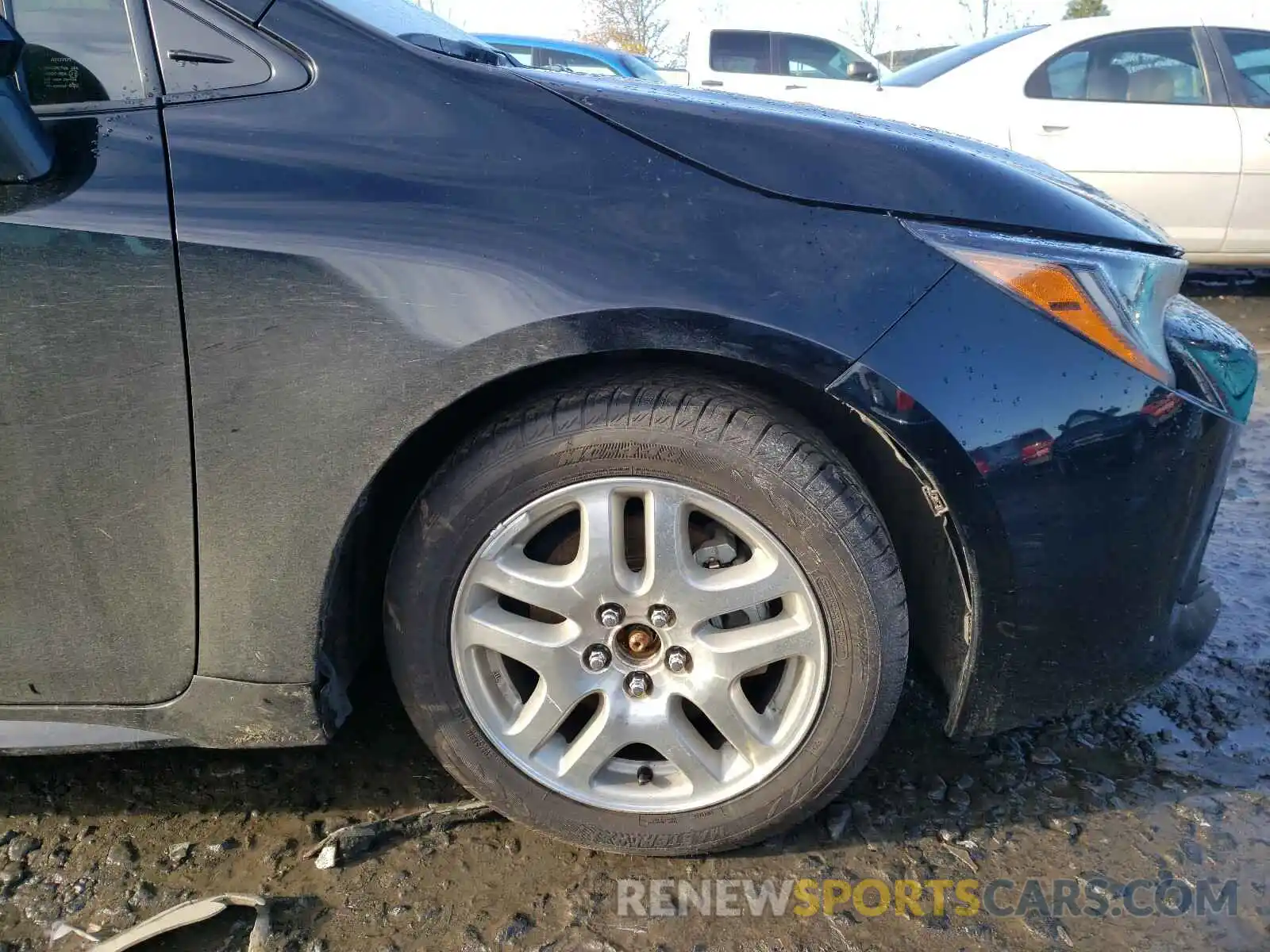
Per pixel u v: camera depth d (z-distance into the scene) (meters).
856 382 1.41
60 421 1.41
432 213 1.40
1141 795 1.85
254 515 1.45
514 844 1.73
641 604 1.53
